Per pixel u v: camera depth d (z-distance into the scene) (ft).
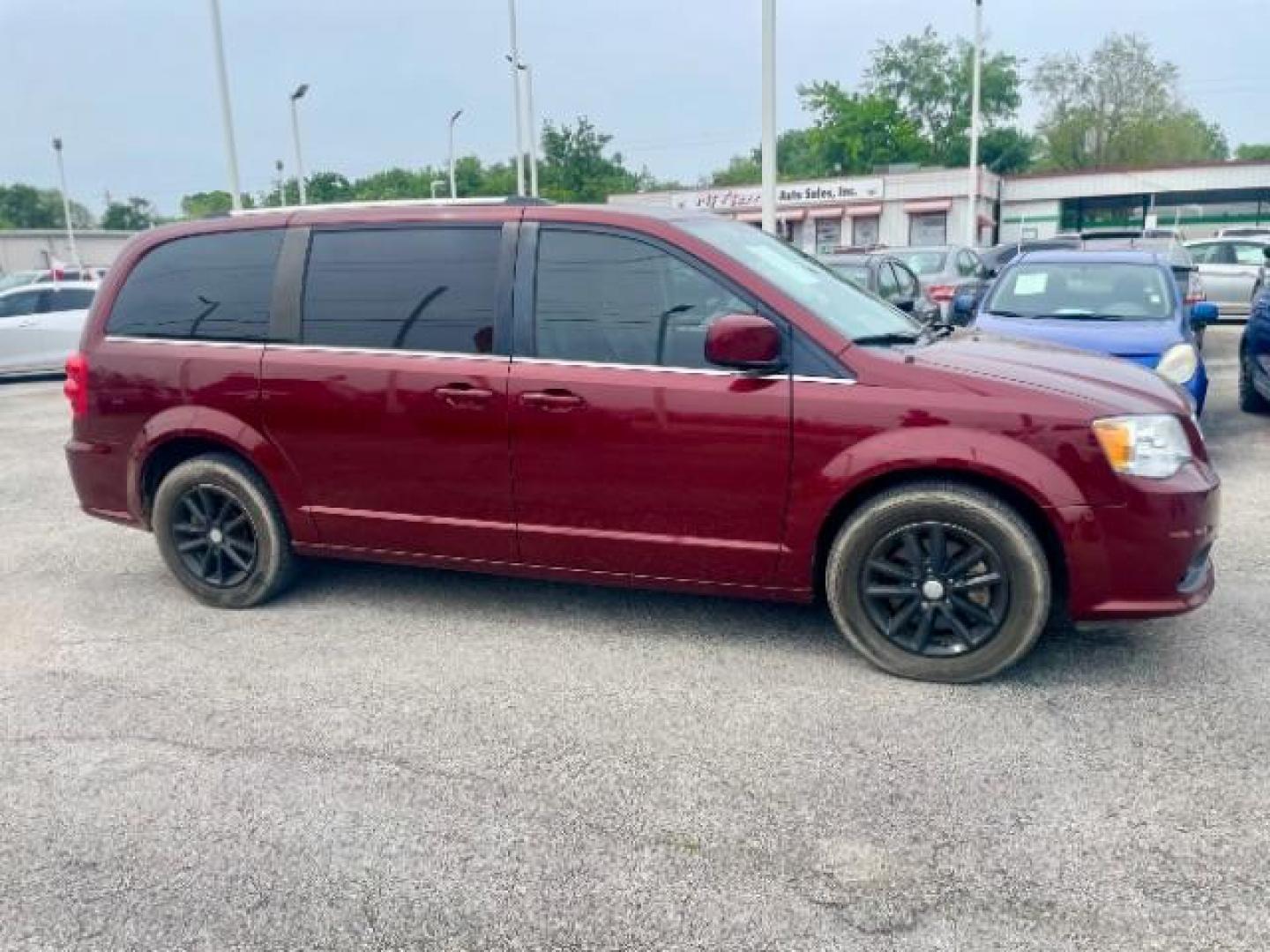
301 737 11.87
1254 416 31.30
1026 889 8.82
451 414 14.16
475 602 16.25
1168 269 26.68
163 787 10.83
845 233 145.59
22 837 10.01
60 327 51.37
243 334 15.49
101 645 14.85
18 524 22.08
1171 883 8.86
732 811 10.11
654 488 13.42
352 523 15.25
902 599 12.86
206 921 8.71
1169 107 213.66
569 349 13.75
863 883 8.96
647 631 14.85
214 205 231.30
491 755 11.36
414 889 9.05
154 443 16.02
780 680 13.09
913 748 11.23
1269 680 12.66
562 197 201.46
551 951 8.25
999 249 66.54
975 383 12.26
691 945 8.26
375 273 14.82
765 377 12.85
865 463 12.41
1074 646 13.85
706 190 153.69
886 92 228.84
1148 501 11.82
